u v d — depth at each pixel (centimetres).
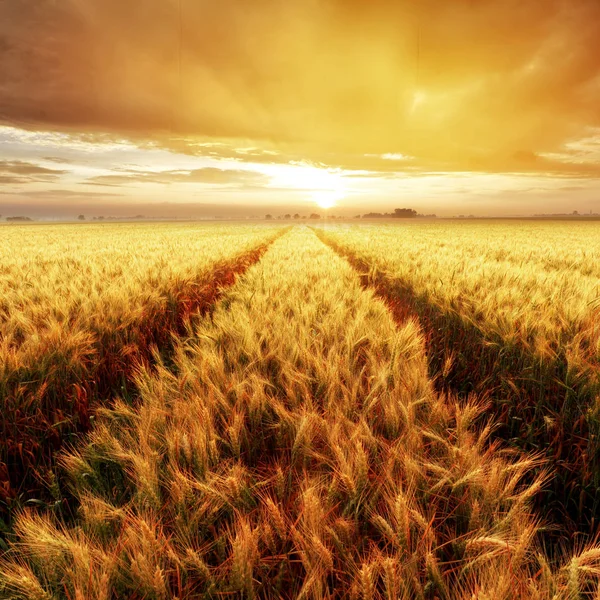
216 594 134
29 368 290
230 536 147
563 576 133
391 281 786
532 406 300
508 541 141
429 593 134
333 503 168
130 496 194
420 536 149
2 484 217
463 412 218
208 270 858
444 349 453
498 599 118
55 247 1675
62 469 232
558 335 322
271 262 1052
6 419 258
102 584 125
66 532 147
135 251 1292
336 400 245
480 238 2698
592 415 225
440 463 188
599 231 4659
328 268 882
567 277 593
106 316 414
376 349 325
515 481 163
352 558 142
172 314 559
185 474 177
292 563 153
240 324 370
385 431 224
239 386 244
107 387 360
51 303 443
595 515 204
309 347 316
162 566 139
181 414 216
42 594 126
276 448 219
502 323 362
